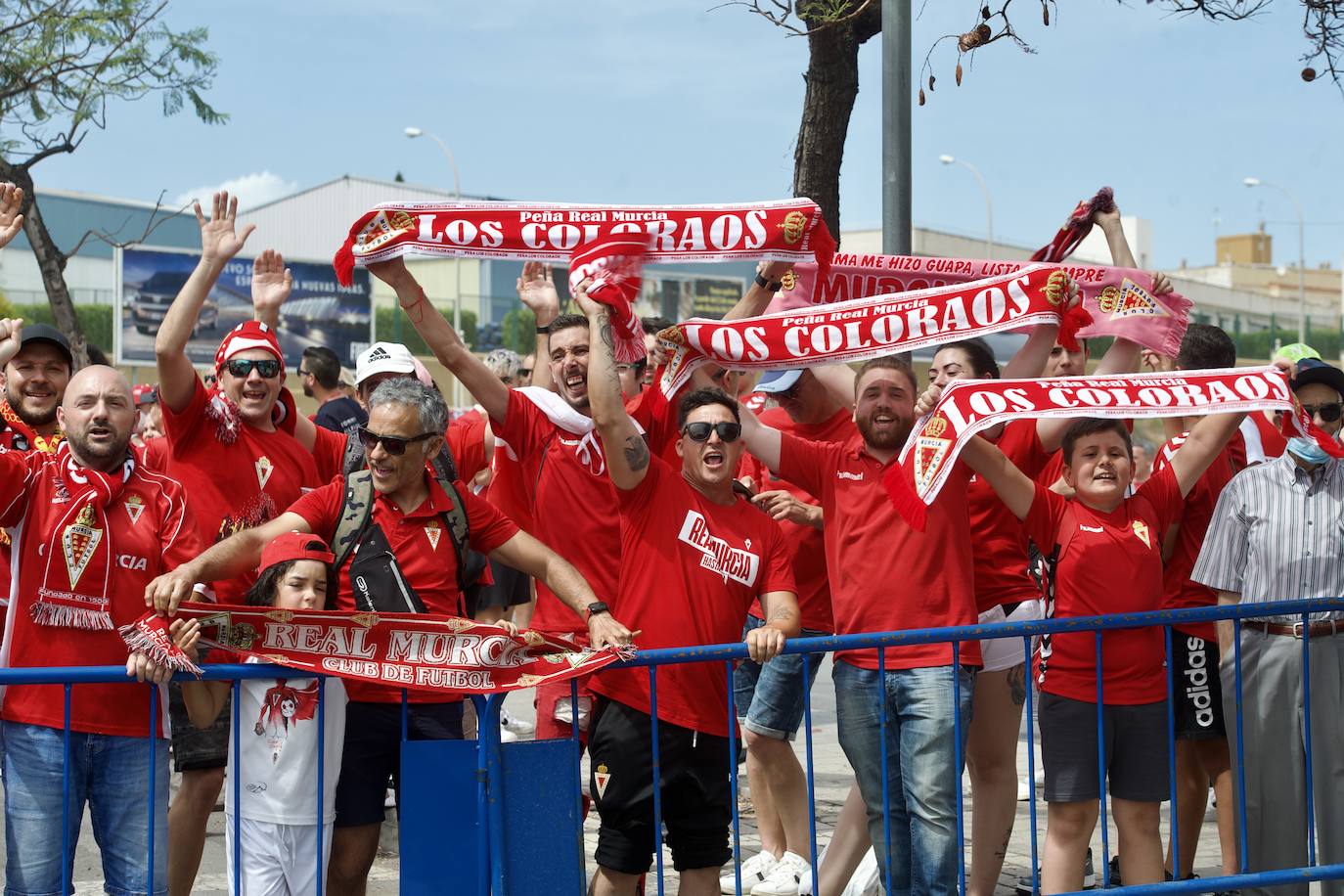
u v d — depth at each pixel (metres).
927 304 4.95
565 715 5.20
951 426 4.46
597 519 4.84
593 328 4.46
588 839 6.31
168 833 4.36
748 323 4.99
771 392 5.84
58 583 4.13
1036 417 4.52
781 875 5.67
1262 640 4.81
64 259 12.22
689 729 4.29
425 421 4.18
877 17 6.78
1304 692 4.62
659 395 5.12
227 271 30.41
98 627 4.16
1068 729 4.59
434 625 3.99
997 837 5.18
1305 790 4.78
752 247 4.81
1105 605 4.59
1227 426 4.85
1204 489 5.52
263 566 4.05
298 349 31.67
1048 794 4.65
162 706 4.21
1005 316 4.92
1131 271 5.38
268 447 5.22
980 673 5.11
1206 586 5.21
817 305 5.18
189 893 4.88
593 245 4.64
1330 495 4.81
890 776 4.53
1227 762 5.53
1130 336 5.36
